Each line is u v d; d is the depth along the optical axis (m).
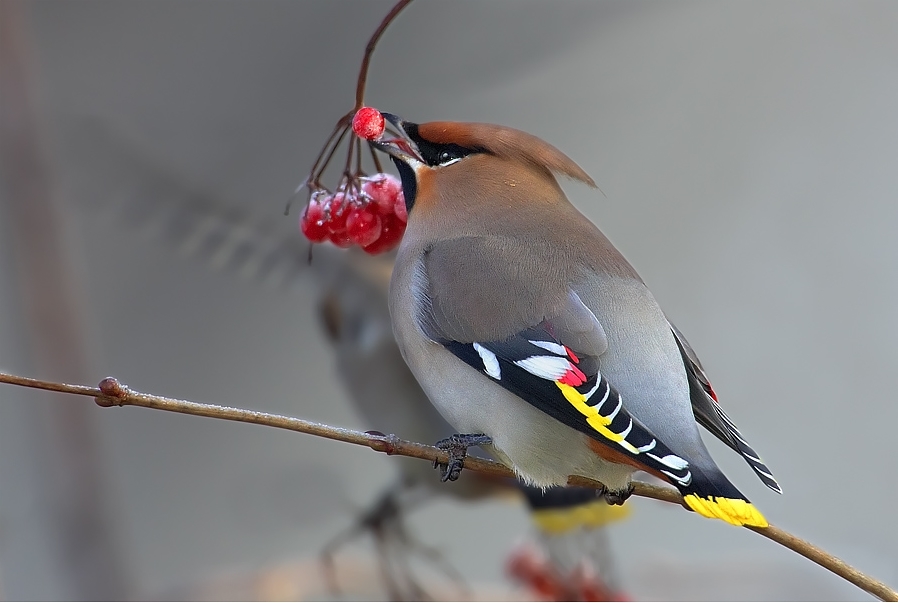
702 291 12.84
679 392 7.16
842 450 12.33
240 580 9.78
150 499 11.52
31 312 8.65
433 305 7.64
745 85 13.48
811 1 13.66
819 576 10.55
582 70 12.84
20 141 8.56
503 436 7.43
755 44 13.56
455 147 8.09
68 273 8.74
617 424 6.90
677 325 12.73
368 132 6.99
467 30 12.40
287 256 10.38
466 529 11.80
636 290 7.51
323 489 11.26
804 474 12.17
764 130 13.37
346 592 10.07
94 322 11.42
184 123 11.33
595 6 12.79
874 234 12.95
